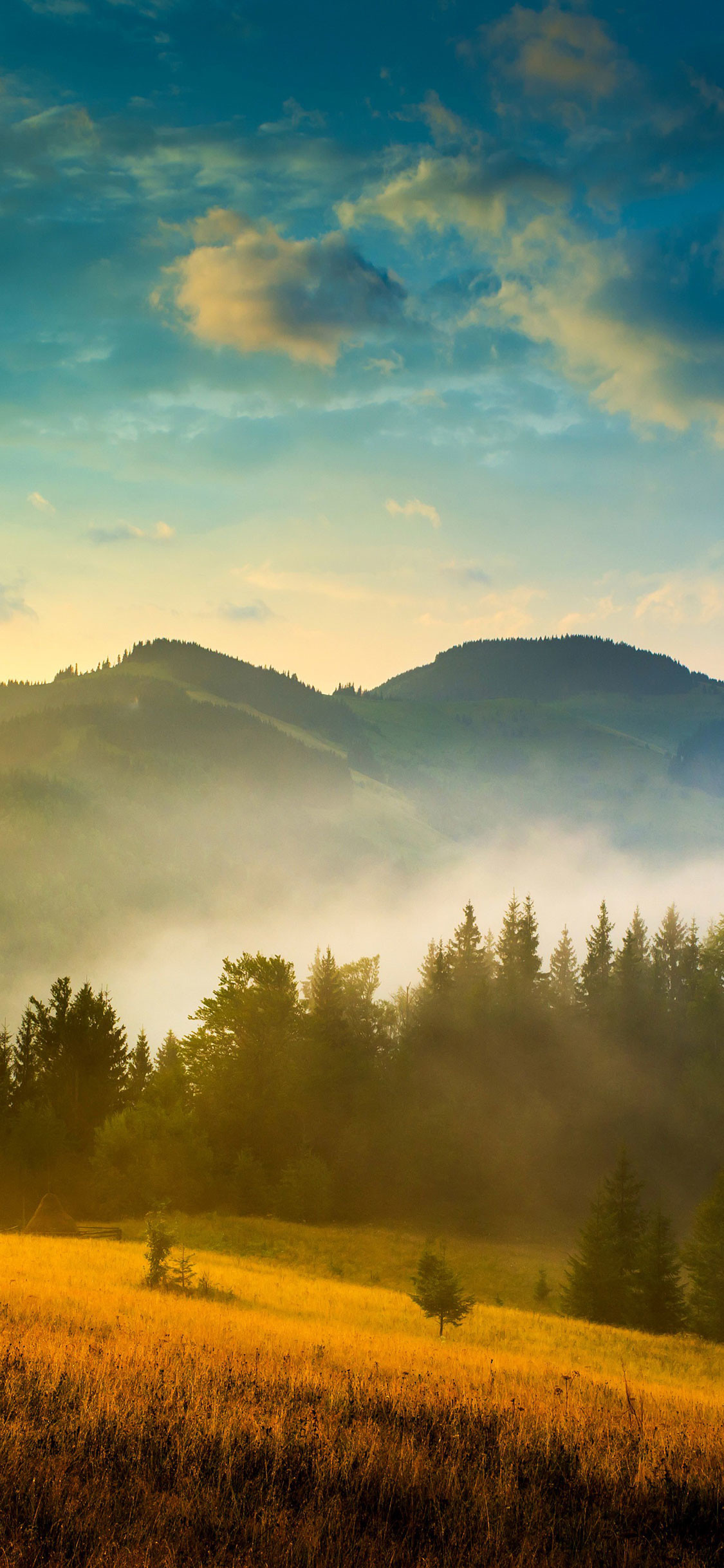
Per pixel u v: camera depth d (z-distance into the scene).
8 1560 6.62
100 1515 7.41
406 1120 76.38
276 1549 7.12
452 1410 11.81
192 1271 31.95
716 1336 44.19
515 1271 58.16
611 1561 7.82
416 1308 36.53
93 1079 80.19
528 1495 8.80
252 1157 69.75
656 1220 48.50
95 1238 50.59
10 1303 19.81
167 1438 9.27
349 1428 10.31
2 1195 66.62
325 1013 85.06
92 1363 12.58
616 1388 18.67
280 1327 23.31
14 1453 8.29
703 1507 9.17
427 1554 7.37
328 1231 63.22
